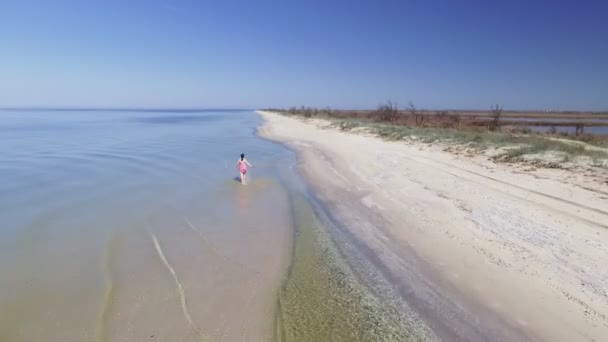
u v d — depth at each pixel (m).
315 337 4.96
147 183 14.25
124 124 59.69
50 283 6.35
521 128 32.66
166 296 5.89
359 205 10.65
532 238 7.30
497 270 6.29
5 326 5.12
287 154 22.19
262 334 4.98
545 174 12.02
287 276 6.65
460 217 8.78
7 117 97.94
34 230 8.95
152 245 8.04
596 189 10.02
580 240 7.04
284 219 9.84
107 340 4.79
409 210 9.68
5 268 6.93
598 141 20.88
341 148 22.31
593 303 5.18
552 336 4.67
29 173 16.20
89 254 7.56
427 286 6.09
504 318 5.11
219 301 5.78
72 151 23.56
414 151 19.14
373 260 7.20
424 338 4.88
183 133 39.34
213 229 9.08
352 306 5.68
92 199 11.86
